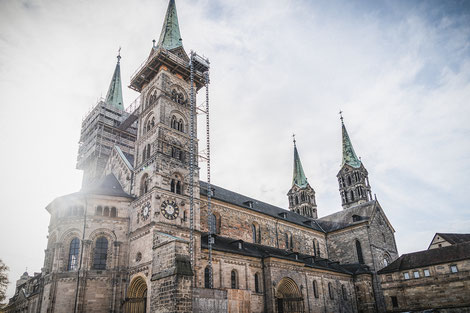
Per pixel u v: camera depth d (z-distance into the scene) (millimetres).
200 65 66125
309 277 65062
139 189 55281
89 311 45875
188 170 57406
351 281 76375
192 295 40344
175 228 50531
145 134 59906
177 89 64062
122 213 53812
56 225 51562
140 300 47094
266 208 82062
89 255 48812
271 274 56906
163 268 42375
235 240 61844
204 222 61625
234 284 53625
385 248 87000
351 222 88688
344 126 129125
